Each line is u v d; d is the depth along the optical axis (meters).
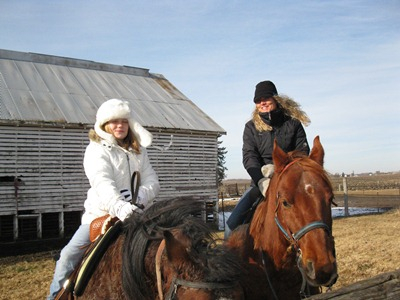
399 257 10.49
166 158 18.86
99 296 2.95
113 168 3.55
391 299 2.94
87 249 3.40
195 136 19.77
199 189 19.72
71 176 16.41
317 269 3.04
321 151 3.63
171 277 2.49
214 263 2.39
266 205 3.81
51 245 15.93
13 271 11.06
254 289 3.76
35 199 15.66
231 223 4.54
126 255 2.80
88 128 16.80
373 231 15.62
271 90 4.38
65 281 3.41
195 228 2.68
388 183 62.16
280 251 3.58
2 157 15.15
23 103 16.59
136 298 2.71
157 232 2.85
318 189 3.25
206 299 2.28
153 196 3.69
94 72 22.34
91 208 3.57
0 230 15.32
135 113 19.03
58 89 18.86
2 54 20.31
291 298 3.75
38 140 15.84
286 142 4.45
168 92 23.11
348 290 2.85
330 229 3.22
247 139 4.61
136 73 24.30
